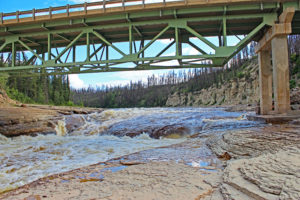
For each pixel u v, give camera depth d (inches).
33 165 256.1
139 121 573.3
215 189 133.9
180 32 546.6
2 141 446.3
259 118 447.8
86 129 561.3
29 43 614.2
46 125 545.0
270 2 442.3
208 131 411.2
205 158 226.5
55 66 513.7
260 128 346.9
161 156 243.9
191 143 322.7
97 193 136.8
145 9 465.7
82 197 131.0
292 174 123.8
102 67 529.0
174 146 306.0
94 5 481.1
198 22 501.4
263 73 534.3
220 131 386.0
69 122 591.2
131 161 227.5
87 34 515.5
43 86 2016.5
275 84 451.8
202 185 142.2
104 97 6230.3
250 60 3700.8
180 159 225.0
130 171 185.5
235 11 464.4
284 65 441.1
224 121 483.5
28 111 576.7
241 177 140.3
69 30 525.7
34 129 516.4
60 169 235.8
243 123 436.8
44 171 229.9
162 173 174.7
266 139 249.0
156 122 542.3
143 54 518.0
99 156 298.0
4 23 517.0
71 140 452.8
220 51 459.5
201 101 3924.7
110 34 562.6
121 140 433.4
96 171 197.5
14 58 557.0
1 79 1105.4
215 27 524.1
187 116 613.3
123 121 592.1
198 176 163.0
